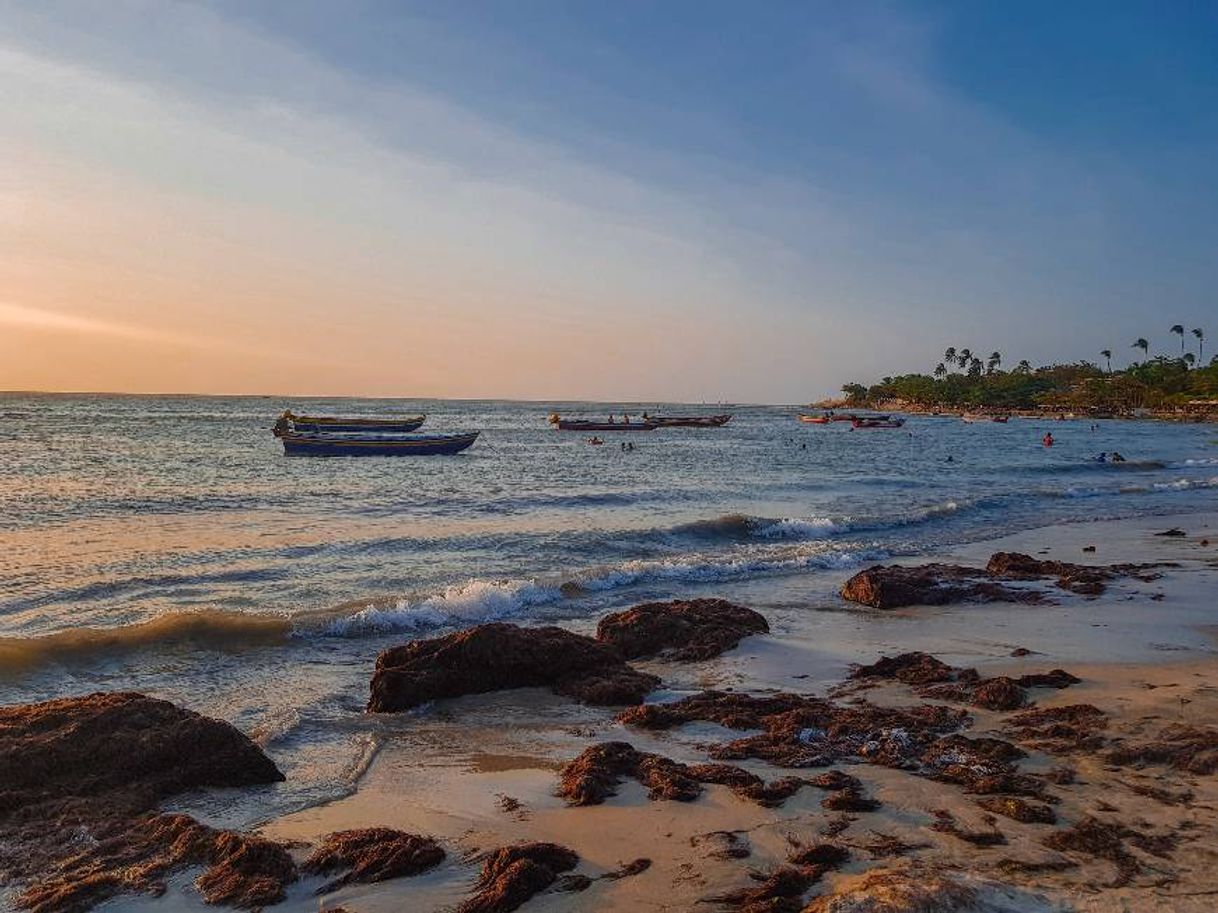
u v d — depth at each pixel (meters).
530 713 11.53
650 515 32.16
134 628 14.44
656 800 8.42
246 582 19.55
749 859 7.17
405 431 81.56
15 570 20.16
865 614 17.30
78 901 6.66
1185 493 43.44
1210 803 8.04
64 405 196.62
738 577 21.27
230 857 7.15
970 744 9.66
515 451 74.31
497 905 6.46
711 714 11.15
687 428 137.38
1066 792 8.32
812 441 99.69
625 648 14.39
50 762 8.48
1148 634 15.47
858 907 5.68
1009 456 73.44
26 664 12.82
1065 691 11.78
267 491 38.03
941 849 7.20
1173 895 6.31
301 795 8.79
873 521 30.19
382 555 23.11
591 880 6.87
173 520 28.92
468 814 8.27
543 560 22.73
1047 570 21.33
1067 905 6.11
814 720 10.65
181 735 9.05
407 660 12.34
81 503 32.44
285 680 12.88
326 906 6.65
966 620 16.69
